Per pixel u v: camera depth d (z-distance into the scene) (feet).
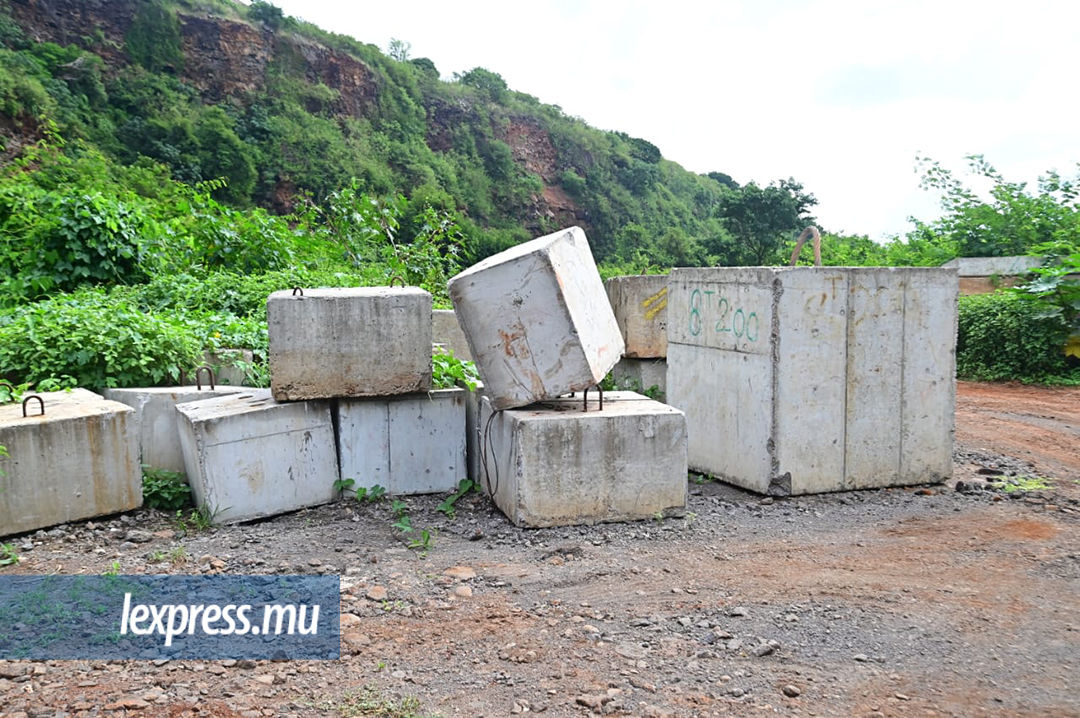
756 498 19.93
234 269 38.58
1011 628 12.70
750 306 20.08
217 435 16.97
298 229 46.91
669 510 17.80
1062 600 13.82
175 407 18.93
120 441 17.22
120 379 20.85
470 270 17.58
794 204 122.21
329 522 17.52
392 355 18.48
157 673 10.86
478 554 15.70
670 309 23.38
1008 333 43.98
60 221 32.09
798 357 19.58
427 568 14.98
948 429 21.30
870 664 11.47
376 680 10.82
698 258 143.84
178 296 30.60
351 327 18.12
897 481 20.90
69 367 20.88
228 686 10.54
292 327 17.74
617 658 11.52
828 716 10.04
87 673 10.80
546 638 12.16
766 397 19.67
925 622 12.88
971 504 19.54
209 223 39.04
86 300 26.07
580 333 16.87
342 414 18.56
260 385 22.77
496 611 13.14
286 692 10.45
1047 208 73.20
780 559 15.71
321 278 34.94
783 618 12.95
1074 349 42.52
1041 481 21.81
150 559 15.03
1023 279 55.16
